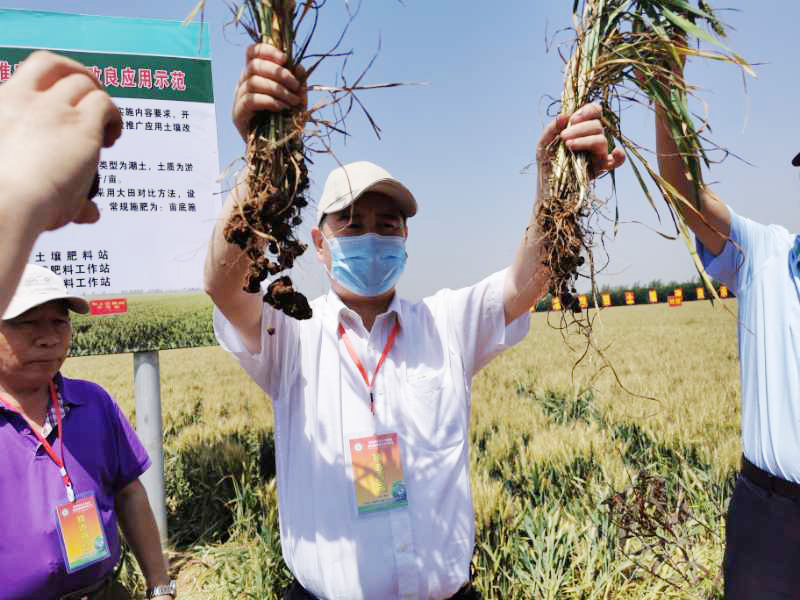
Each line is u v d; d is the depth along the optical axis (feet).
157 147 14.48
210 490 17.37
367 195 7.16
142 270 14.39
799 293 7.73
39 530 6.56
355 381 6.79
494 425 24.02
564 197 5.79
